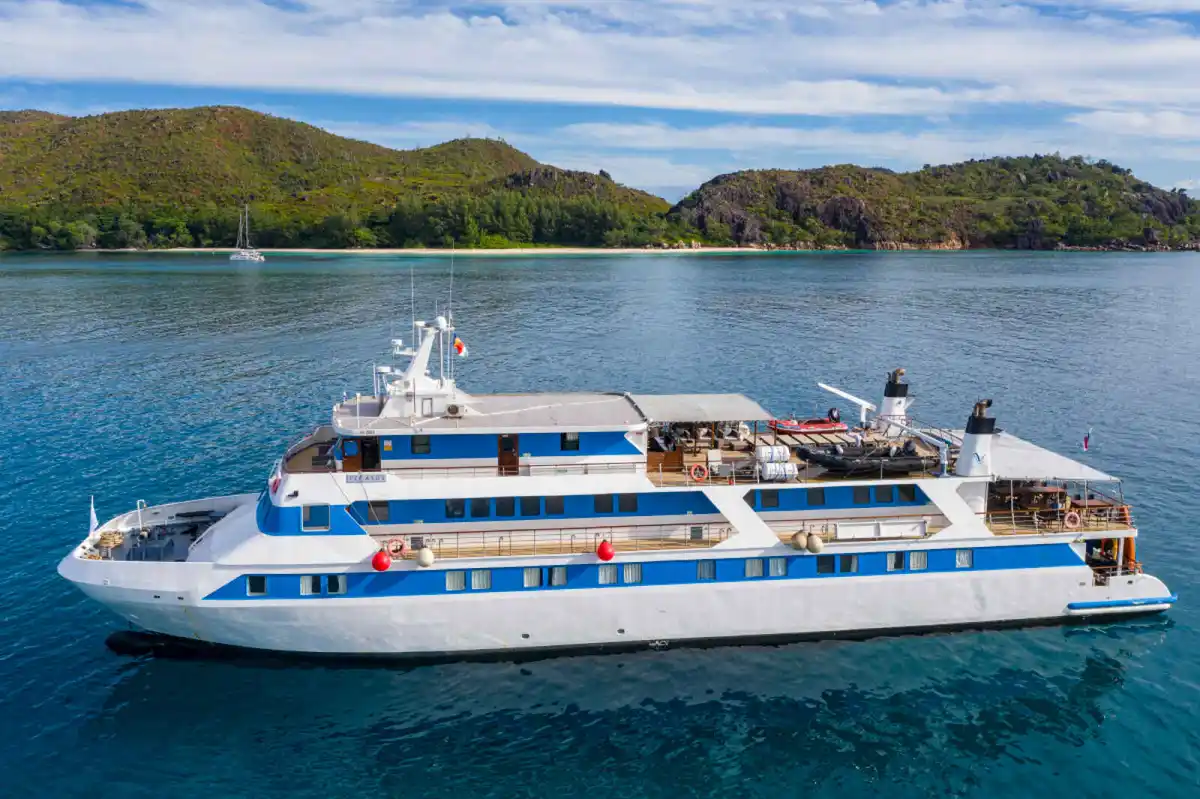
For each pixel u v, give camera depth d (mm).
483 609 26109
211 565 25703
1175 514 39531
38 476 43938
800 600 27438
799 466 29234
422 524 26609
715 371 71188
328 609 25734
